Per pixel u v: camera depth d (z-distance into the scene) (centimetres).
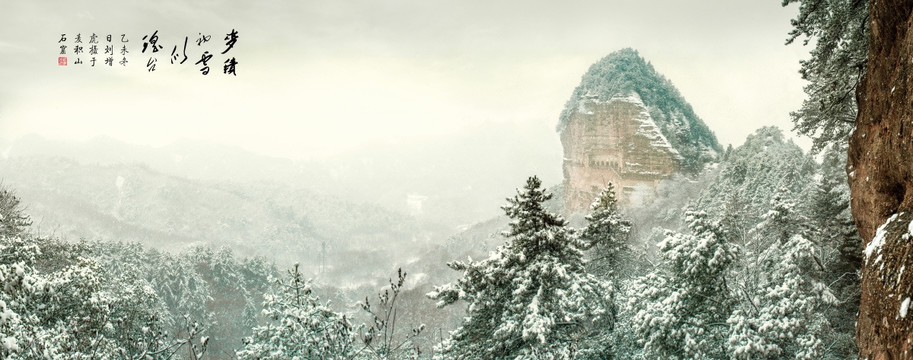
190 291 6925
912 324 629
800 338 1514
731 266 1652
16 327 918
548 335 1512
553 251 1609
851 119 1706
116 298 1667
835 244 2189
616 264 2289
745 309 1670
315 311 1459
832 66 1434
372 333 1092
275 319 1560
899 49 861
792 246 1639
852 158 1160
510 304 1565
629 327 1845
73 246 2228
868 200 991
